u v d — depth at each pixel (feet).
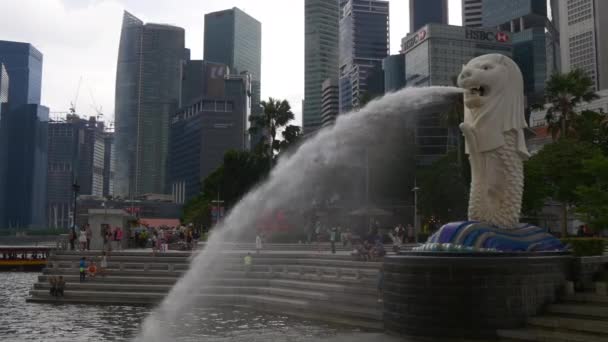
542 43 470.39
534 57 468.34
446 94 84.33
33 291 90.33
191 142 614.34
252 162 196.34
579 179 130.62
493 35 319.68
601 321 45.52
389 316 53.93
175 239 150.20
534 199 140.56
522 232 55.98
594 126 168.35
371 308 63.72
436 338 49.08
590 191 80.23
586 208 79.97
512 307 48.39
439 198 174.19
